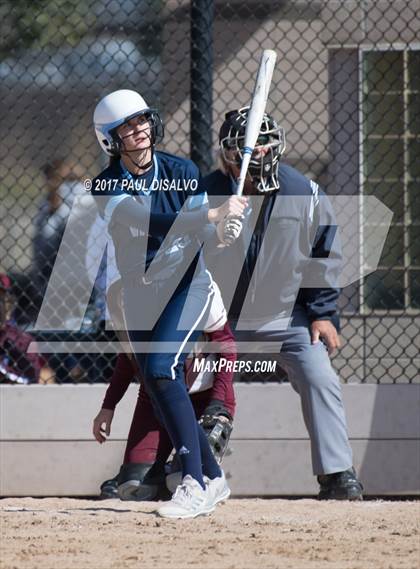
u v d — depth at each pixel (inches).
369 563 581.0
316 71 1175.0
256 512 776.9
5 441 995.9
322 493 868.6
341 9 1171.9
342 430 860.0
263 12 1168.8
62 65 1184.2
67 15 1189.7
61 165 1159.6
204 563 577.3
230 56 1167.6
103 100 702.5
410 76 1175.6
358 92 1167.6
